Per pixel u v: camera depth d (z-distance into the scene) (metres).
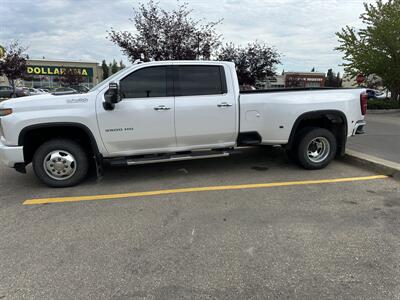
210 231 3.69
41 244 3.41
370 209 4.28
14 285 2.74
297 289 2.68
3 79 51.66
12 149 4.79
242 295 2.62
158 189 5.12
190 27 13.30
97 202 4.58
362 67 19.81
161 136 5.30
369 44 19.64
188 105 5.31
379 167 5.93
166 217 4.07
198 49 13.49
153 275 2.88
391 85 20.50
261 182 5.44
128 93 5.12
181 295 2.62
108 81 5.12
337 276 2.85
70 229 3.75
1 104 4.88
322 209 4.29
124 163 5.12
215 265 3.02
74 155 5.12
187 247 3.34
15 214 4.18
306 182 5.42
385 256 3.16
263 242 3.43
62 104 4.86
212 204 4.49
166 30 13.03
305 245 3.37
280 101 5.71
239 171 6.11
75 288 2.71
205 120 5.43
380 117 15.38
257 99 5.65
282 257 3.15
